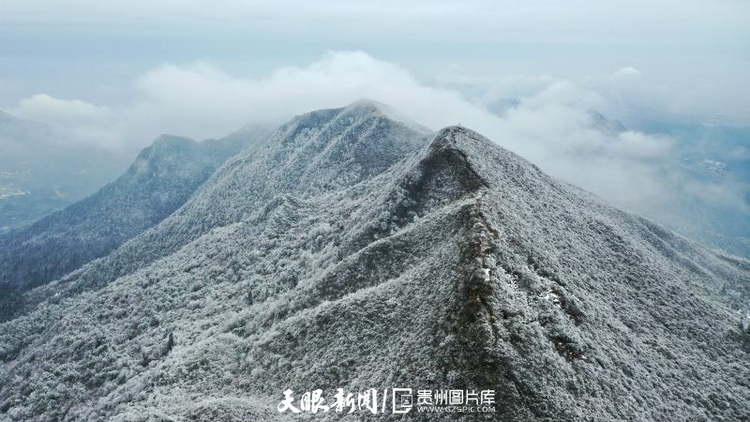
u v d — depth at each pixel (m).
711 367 73.06
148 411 60.16
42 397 96.69
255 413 56.22
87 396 93.06
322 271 101.75
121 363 100.12
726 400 65.69
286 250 129.50
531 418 45.59
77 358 114.44
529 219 87.94
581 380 53.19
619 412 51.84
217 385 71.94
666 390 61.75
